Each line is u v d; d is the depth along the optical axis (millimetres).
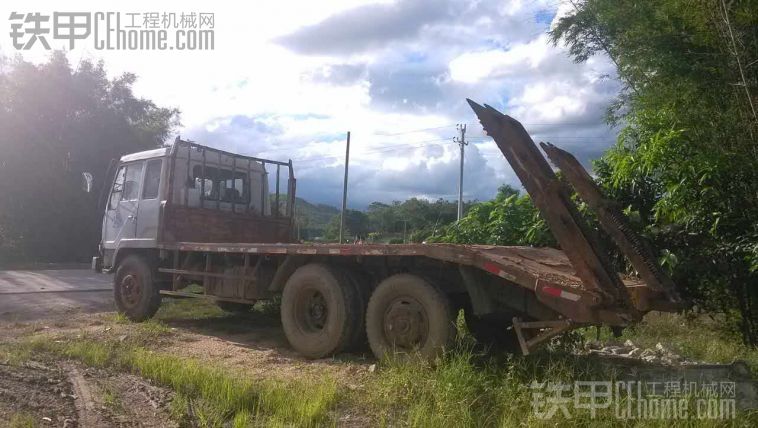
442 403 4688
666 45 6250
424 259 6320
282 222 10508
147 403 4992
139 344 7441
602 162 8312
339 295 6691
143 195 9680
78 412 4738
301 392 5145
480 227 9984
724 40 5906
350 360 6609
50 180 28250
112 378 5766
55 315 10375
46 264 27328
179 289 9312
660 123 6887
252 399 5027
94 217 29531
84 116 29656
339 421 4668
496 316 6117
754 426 4312
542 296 5230
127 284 9734
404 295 6125
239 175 10125
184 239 9242
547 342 5395
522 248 6770
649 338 7676
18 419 4402
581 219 5199
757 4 5633
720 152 6137
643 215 7988
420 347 5926
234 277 8234
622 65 6973
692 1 5906
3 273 20156
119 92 31219
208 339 8094
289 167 10625
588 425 4266
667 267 6973
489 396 4906
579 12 7359
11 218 28328
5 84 27547
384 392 5133
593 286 4945
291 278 7176
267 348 7539
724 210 6590
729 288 7156
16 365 6055
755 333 7078
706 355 6656
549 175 5422
